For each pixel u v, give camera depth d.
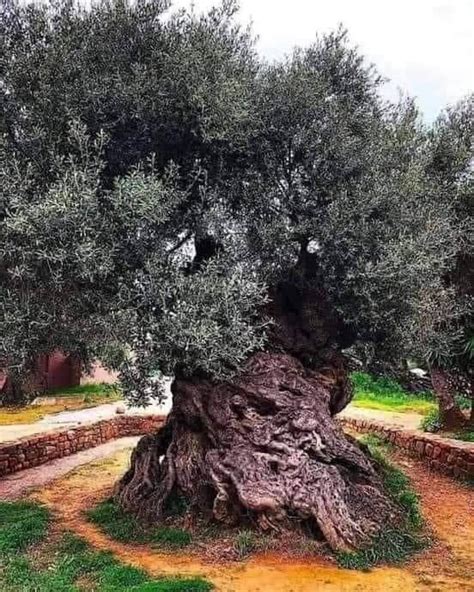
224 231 8.45
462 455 11.62
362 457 8.83
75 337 8.12
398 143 9.40
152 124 8.20
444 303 10.08
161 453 9.52
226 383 8.76
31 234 6.93
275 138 8.70
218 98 7.74
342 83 9.84
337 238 8.24
